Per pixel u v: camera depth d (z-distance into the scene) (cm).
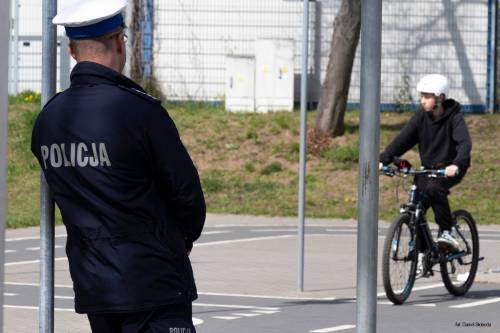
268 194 4431
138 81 5172
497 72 5244
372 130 683
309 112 5181
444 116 2006
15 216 3981
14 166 4766
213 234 3456
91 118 820
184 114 5166
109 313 809
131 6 5075
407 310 1920
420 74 5231
